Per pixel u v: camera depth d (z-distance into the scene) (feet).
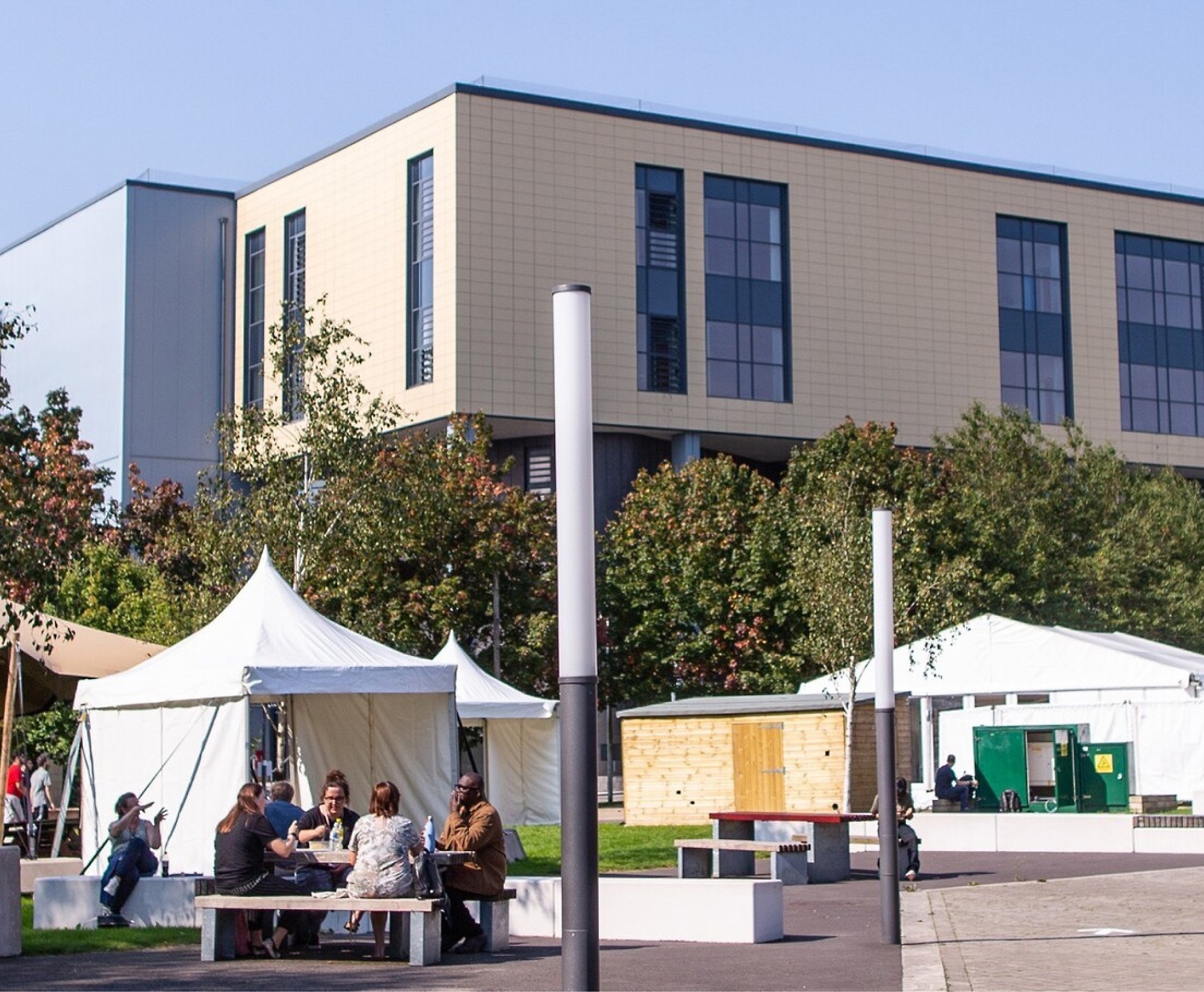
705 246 196.65
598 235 189.78
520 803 119.55
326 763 73.97
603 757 179.01
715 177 198.59
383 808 44.78
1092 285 221.25
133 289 206.80
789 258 201.46
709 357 195.21
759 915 48.78
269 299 208.03
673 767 117.60
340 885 47.96
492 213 184.65
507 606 145.07
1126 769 108.78
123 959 44.47
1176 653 122.83
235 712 64.44
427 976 40.78
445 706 71.26
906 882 70.44
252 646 65.92
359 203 196.03
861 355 204.33
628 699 155.02
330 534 100.42
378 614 112.47
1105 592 164.04
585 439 25.50
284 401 104.12
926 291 209.56
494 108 185.98
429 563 143.02
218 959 44.29
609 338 188.96
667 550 152.87
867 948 46.93
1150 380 225.15
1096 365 220.23
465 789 46.75
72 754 75.41
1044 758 107.96
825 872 72.64
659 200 194.90
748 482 158.51
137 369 205.98
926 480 159.12
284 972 41.65
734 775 114.93
